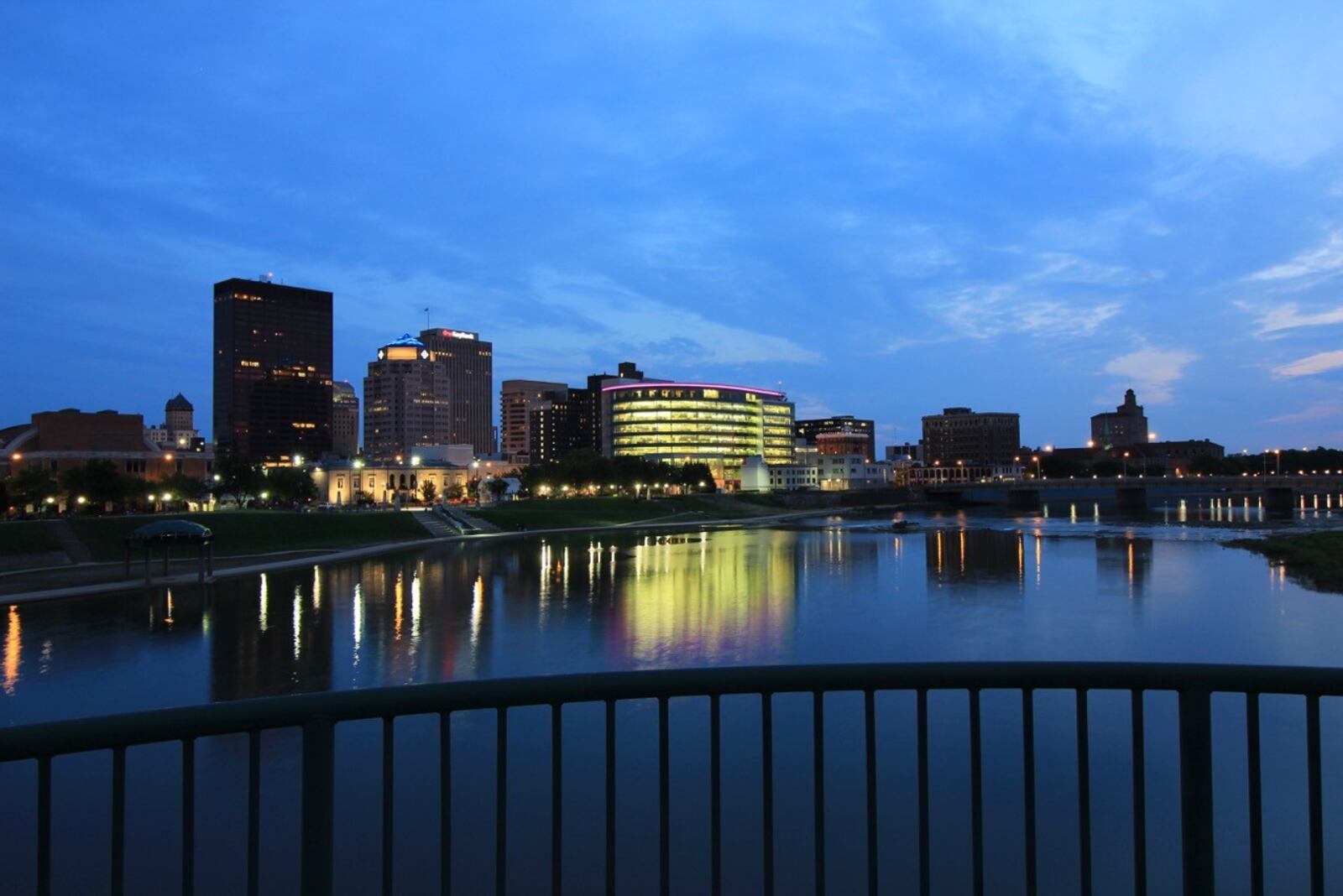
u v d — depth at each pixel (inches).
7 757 183.8
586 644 2014.0
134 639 2058.3
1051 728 1229.7
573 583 3152.1
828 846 906.7
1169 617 2272.4
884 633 2121.1
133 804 998.4
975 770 217.0
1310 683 204.8
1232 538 4712.1
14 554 3351.4
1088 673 213.8
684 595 2824.8
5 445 5428.2
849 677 216.2
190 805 195.8
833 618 2342.5
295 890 802.8
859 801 1011.9
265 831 917.8
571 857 876.0
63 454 5275.6
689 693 215.8
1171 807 972.6
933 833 934.4
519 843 908.0
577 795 1023.6
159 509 5324.8
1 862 877.8
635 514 7549.2
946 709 1315.2
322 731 200.5
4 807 1008.9
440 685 207.8
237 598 2726.4
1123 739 1183.6
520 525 6205.7
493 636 2113.7
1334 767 1059.9
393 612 2461.9
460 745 1181.1
